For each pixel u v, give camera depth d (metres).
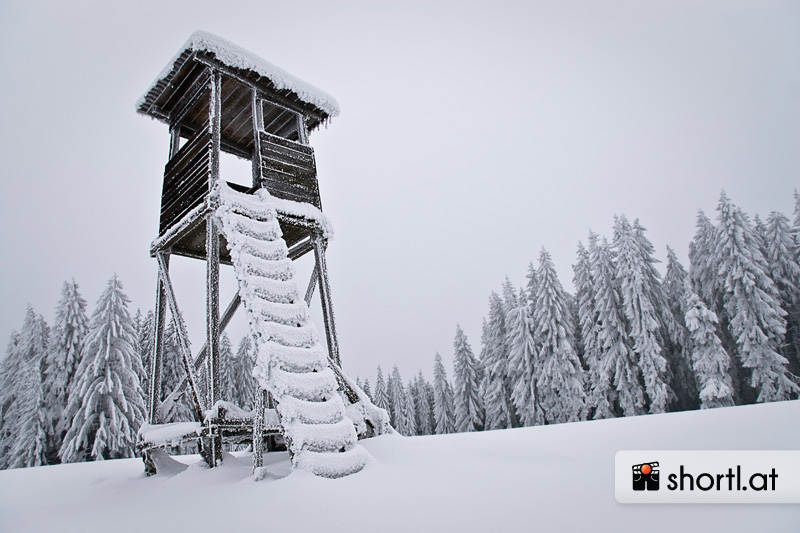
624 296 28.48
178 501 5.78
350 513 4.40
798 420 6.86
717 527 3.60
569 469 5.73
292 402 6.49
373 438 7.58
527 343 30.16
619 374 27.70
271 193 9.71
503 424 32.62
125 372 24.17
